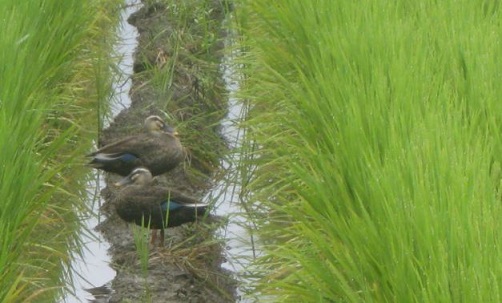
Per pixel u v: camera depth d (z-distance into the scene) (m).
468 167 10.38
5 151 11.36
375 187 10.33
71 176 14.65
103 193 14.41
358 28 14.15
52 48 15.18
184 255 12.67
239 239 13.21
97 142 15.70
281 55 15.59
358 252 9.88
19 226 11.83
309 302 10.35
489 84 12.44
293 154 13.78
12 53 13.44
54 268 12.52
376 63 13.27
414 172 10.24
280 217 13.48
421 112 12.14
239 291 12.09
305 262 10.42
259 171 14.59
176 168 15.05
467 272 8.88
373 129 11.53
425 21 14.49
